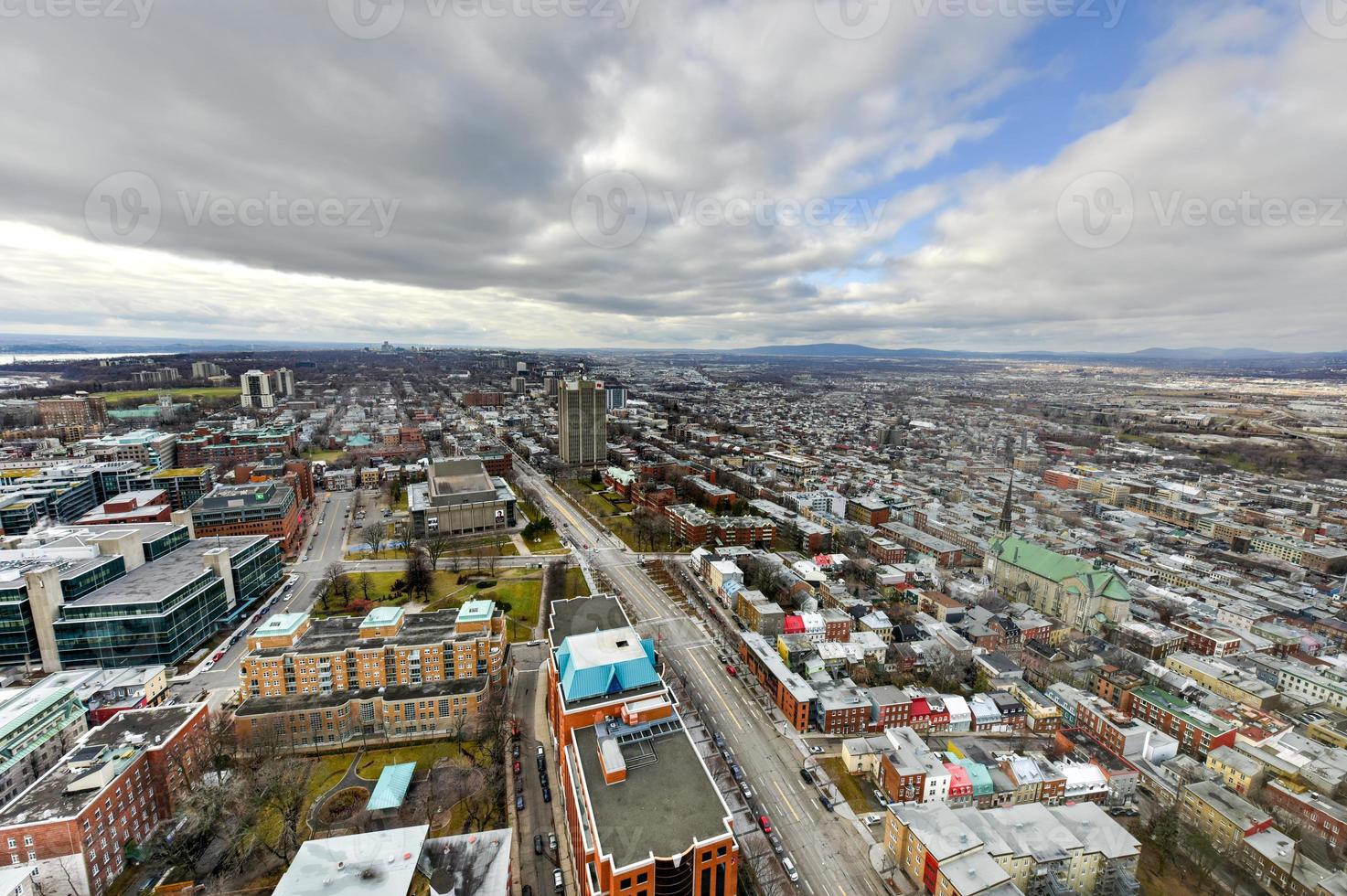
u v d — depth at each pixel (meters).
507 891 114.06
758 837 149.50
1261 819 149.25
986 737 195.12
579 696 146.62
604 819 116.44
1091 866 138.00
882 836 152.12
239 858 135.75
